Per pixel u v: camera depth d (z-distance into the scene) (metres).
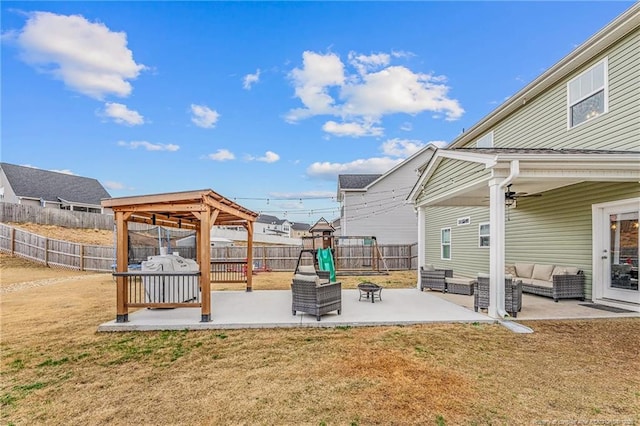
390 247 17.89
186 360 4.16
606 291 6.95
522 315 5.97
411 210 21.03
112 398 3.21
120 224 5.79
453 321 5.73
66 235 20.48
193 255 16.16
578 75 7.52
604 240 6.99
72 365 4.04
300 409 2.95
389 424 2.70
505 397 3.11
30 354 4.43
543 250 8.57
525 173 5.59
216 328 5.54
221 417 2.84
